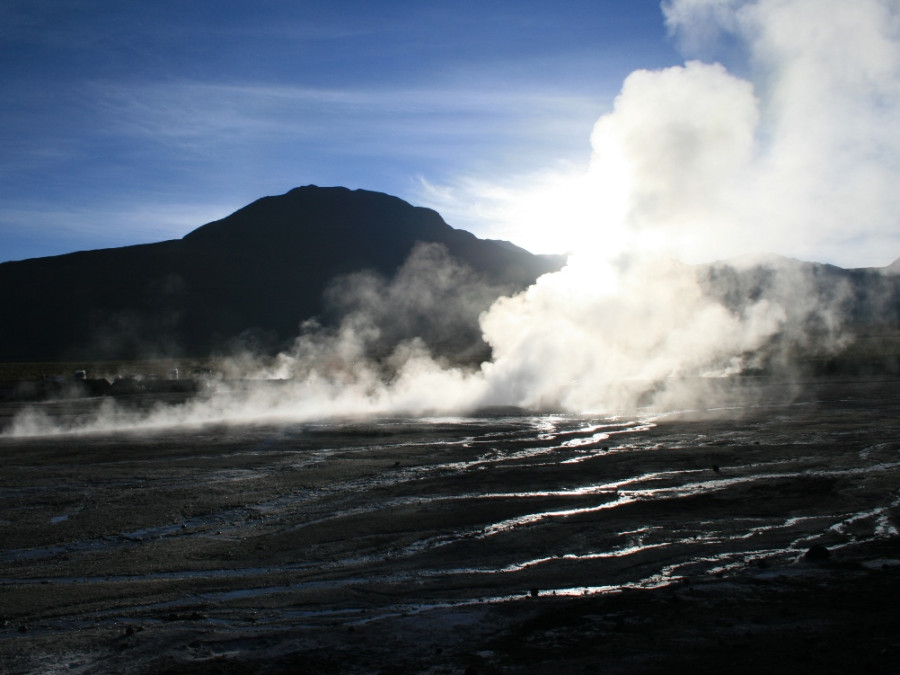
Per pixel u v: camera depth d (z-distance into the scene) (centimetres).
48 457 2578
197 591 1185
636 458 2333
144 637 973
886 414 3491
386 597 1145
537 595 1136
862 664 823
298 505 1772
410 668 867
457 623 1000
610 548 1386
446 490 1909
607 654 883
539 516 1628
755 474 2058
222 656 914
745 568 1243
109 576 1273
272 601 1130
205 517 1677
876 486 1861
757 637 920
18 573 1298
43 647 948
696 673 819
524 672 843
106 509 1756
